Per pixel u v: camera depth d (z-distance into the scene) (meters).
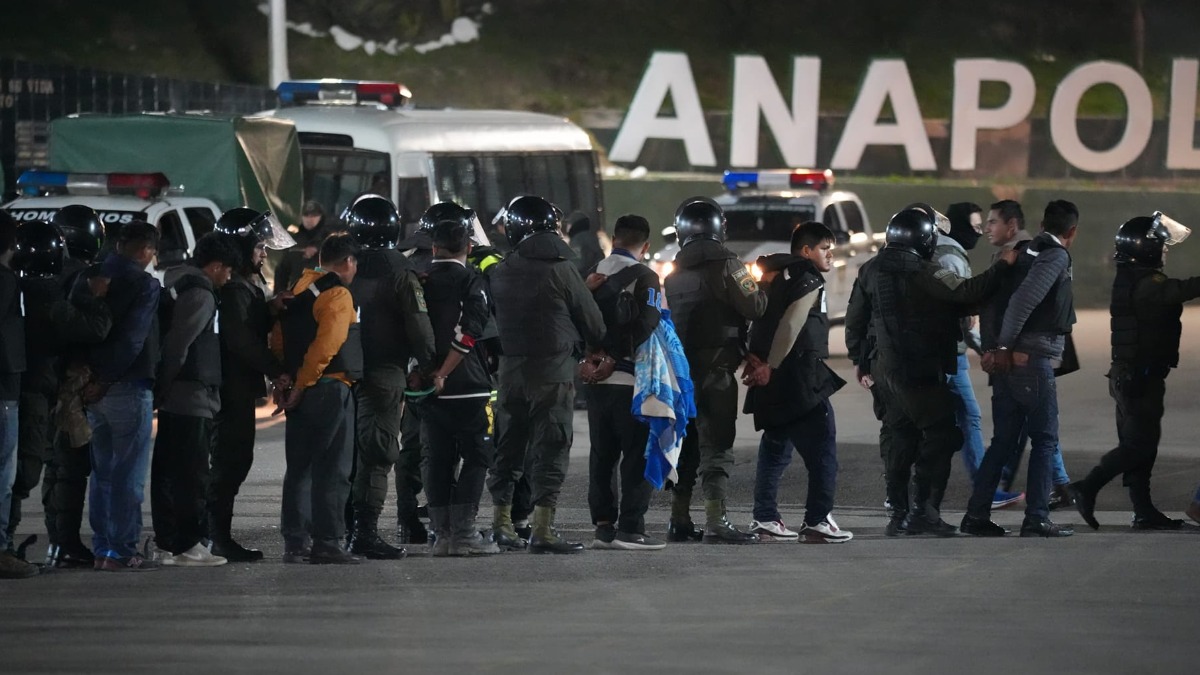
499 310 28.73
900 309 30.39
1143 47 114.06
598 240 54.56
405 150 59.50
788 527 33.31
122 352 26.34
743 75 100.31
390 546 28.55
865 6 112.50
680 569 26.91
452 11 106.94
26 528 33.03
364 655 20.28
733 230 68.75
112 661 20.00
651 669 19.50
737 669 19.50
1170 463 41.41
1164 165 107.06
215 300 27.17
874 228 97.75
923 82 108.38
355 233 28.09
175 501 27.44
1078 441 45.47
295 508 28.05
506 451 29.47
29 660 20.08
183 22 103.62
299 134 61.09
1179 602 23.66
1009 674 19.30
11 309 25.55
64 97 78.81
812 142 100.81
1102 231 99.31
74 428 26.52
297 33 104.56
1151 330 31.52
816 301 29.98
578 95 104.25
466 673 19.33
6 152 77.56
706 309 29.70
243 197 54.31
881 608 23.25
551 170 64.56
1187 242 100.69
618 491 35.56
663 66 100.12
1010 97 104.31
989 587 24.92
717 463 30.33
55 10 101.94
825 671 19.41
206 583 25.66
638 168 99.88
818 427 30.02
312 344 27.16
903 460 31.44
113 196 49.66
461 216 30.94
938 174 104.31
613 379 28.89
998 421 30.91
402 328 28.02
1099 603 23.58
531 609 23.28
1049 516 34.62
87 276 26.48
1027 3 114.06
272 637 21.36
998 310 30.89
